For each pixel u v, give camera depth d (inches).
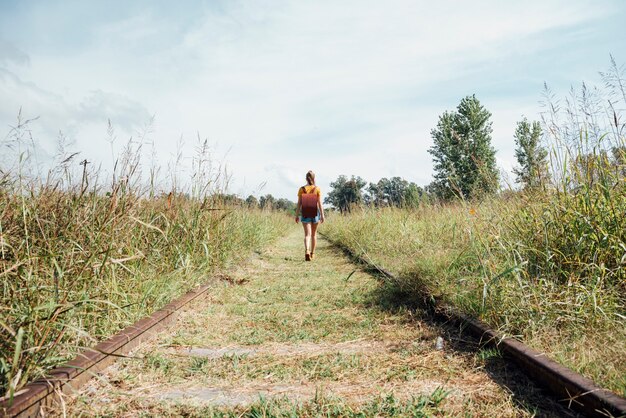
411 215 438.9
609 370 102.7
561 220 172.7
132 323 153.6
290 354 140.8
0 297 117.0
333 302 219.3
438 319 176.7
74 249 143.4
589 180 177.8
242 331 170.1
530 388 107.0
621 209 160.1
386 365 128.3
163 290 191.9
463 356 133.0
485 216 212.7
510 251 179.9
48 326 107.3
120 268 168.9
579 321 134.0
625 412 80.0
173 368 125.6
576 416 92.2
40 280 124.1
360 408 98.6
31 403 88.1
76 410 96.2
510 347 125.7
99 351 119.7
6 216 140.1
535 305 142.9
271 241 585.3
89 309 135.1
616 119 174.2
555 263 167.6
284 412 96.6
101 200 173.3
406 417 94.3
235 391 111.1
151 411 98.7
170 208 245.0
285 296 237.9
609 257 157.1
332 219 870.4
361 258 365.7
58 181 164.1
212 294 235.6
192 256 246.2
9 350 101.0
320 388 111.9
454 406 99.0
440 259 223.9
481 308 157.2
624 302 141.9
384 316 185.9
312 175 418.3
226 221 329.4
